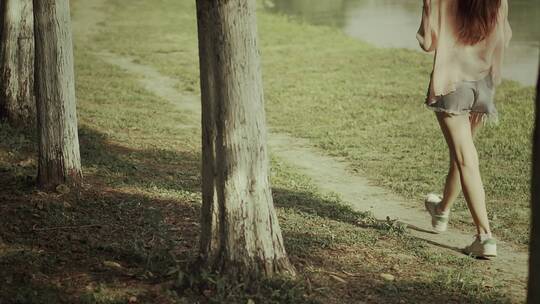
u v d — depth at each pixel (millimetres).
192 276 5414
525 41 24578
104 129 12602
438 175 10211
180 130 13141
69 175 8164
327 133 13016
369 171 10555
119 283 5574
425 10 6629
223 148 5336
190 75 19312
